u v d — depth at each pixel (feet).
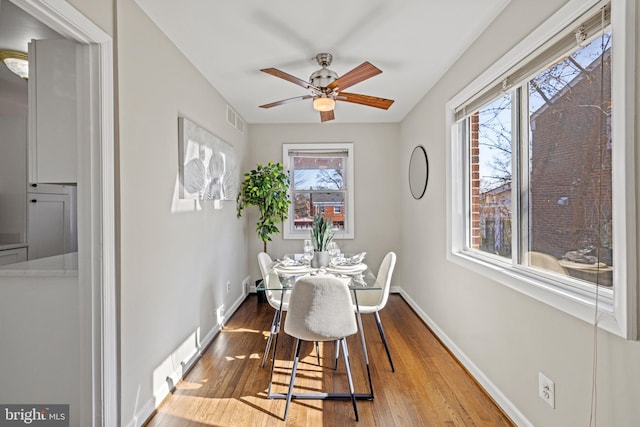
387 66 9.75
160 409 7.07
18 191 11.69
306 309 6.73
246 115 14.75
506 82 6.99
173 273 8.03
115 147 5.85
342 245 16.30
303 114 14.67
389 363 9.04
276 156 16.31
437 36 8.07
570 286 5.39
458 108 9.46
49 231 12.52
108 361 5.66
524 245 6.75
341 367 8.84
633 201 4.01
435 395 7.53
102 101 5.56
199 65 9.50
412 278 14.07
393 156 16.24
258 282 15.46
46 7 4.53
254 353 9.75
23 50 8.23
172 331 7.95
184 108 8.84
